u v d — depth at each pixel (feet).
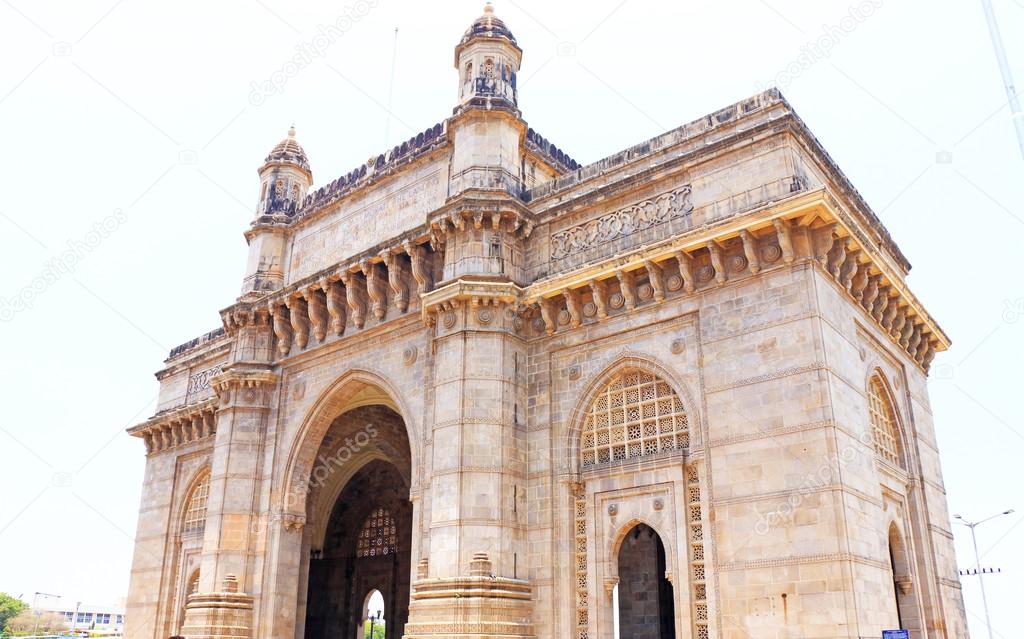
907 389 97.91
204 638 105.40
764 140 81.82
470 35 109.91
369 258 108.47
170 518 150.41
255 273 128.88
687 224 85.46
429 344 101.04
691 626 74.90
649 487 81.66
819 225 76.79
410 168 113.70
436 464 89.61
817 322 73.61
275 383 121.39
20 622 400.06
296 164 136.77
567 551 85.15
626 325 87.61
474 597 81.25
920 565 88.69
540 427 91.45
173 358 170.19
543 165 112.06
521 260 98.89
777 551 70.33
